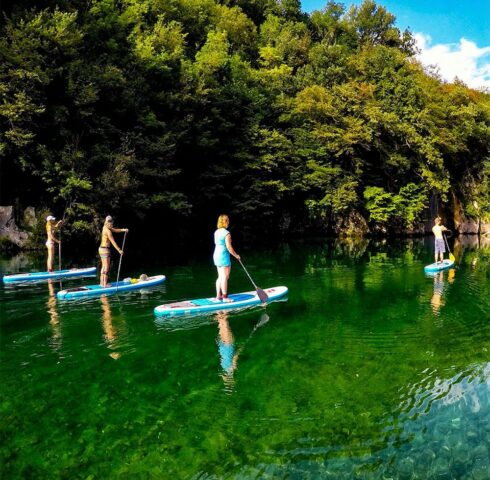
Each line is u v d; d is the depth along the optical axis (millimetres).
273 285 13156
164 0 35875
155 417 5156
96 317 9180
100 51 24312
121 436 4773
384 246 26625
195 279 13891
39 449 4539
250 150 31297
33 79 19219
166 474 4184
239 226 31656
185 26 39281
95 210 21422
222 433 4844
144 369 6492
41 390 5812
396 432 4902
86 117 21547
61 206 21969
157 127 23984
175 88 26328
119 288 11938
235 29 45875
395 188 37531
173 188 27031
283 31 50250
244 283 13445
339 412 5305
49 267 14359
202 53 33188
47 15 20453
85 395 5684
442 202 41406
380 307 10312
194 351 7238
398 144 36812
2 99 19453
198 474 4191
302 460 4402
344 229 35844
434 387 5977
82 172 20797
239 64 35500
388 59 40531
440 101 40562
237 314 9539
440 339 7945
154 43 27516
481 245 28531
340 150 33812
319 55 43781
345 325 8773
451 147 37875
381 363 6781
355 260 19359
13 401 5516
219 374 6344
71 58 21297
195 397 5641
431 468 4309
